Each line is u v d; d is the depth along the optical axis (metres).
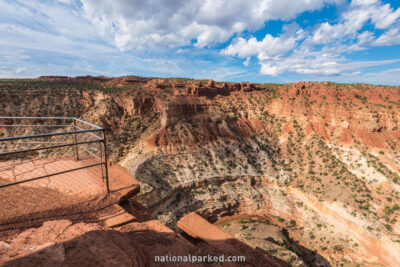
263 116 127.62
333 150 97.25
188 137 107.75
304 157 100.81
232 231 69.00
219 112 123.12
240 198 87.50
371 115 97.31
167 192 80.56
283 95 132.00
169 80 163.12
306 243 67.62
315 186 83.12
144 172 87.00
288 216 79.88
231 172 95.44
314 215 75.81
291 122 117.19
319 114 111.62
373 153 89.88
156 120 115.81
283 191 88.94
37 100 111.19
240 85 149.88
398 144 91.31
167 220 72.94
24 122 103.50
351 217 67.00
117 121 114.31
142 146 102.81
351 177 81.69
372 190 74.88
